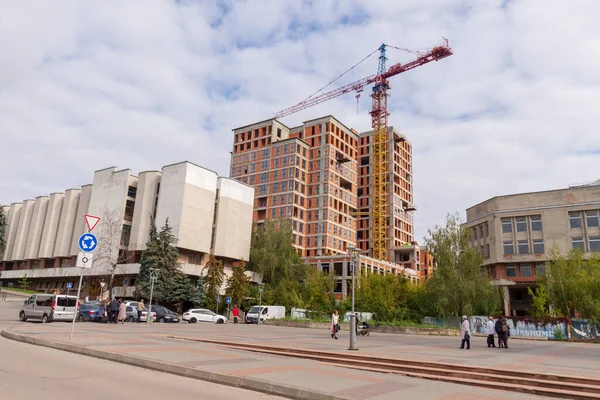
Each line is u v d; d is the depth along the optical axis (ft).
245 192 258.16
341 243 358.02
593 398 33.71
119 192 242.17
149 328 93.66
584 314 143.43
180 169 228.43
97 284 234.58
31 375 30.55
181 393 28.09
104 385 28.84
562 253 208.64
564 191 215.51
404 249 411.13
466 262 167.32
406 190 462.60
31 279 272.72
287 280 223.92
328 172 356.18
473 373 41.73
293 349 56.18
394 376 40.93
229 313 185.68
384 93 390.42
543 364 51.72
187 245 220.43
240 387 32.24
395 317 174.19
